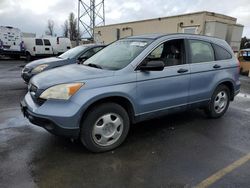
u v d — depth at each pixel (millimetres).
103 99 3582
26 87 8273
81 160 3447
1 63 17891
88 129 3486
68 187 2852
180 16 19750
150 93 3990
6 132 4355
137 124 4883
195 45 4727
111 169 3244
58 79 3463
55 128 3297
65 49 22406
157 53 4148
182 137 4324
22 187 2826
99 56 4648
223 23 17766
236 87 5512
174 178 3074
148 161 3473
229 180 3053
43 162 3369
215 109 5266
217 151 3824
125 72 3730
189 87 4543
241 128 4836
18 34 20281
